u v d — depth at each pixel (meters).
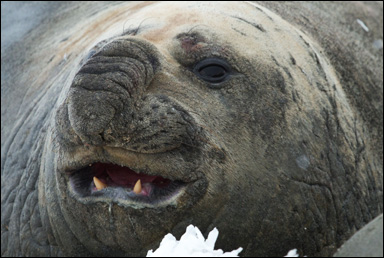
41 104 22.05
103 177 15.97
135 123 14.96
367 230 10.51
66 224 17.73
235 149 16.52
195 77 16.77
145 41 16.34
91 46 19.94
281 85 17.94
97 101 14.72
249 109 17.08
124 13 25.14
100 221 16.11
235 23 18.50
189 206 15.88
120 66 15.31
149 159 15.18
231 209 16.61
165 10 18.91
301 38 20.61
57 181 16.67
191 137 15.62
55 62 24.84
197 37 17.31
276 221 17.39
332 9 27.30
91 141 14.79
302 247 18.23
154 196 15.59
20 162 21.30
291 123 17.75
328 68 21.39
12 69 27.58
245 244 17.39
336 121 19.56
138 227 15.84
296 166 17.61
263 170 16.97
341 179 19.08
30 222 19.67
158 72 16.08
